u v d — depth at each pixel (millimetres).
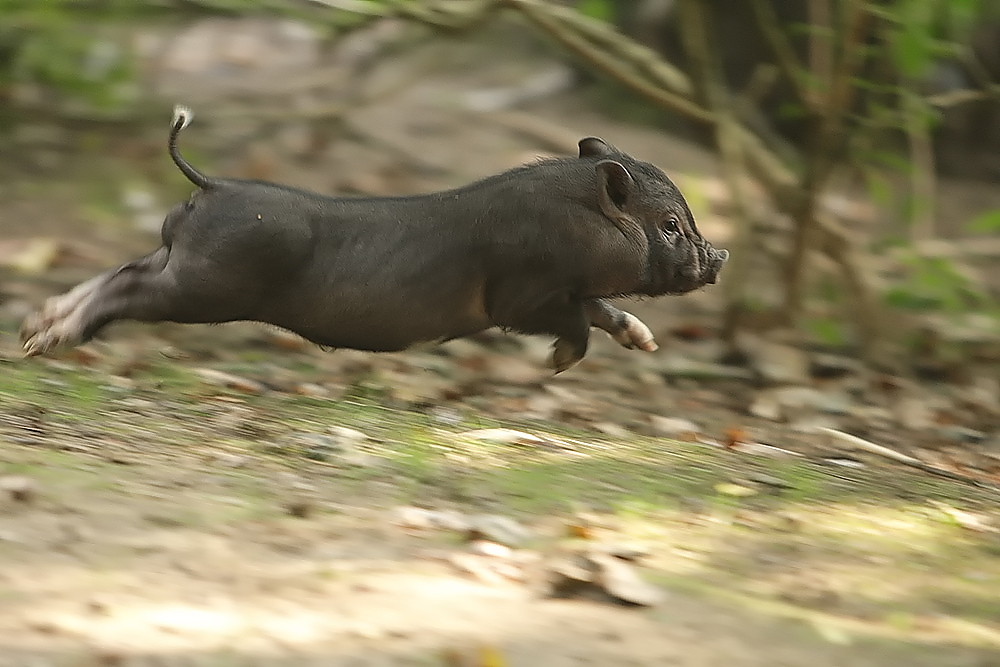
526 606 6953
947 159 26203
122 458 8898
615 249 11328
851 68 16594
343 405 11555
